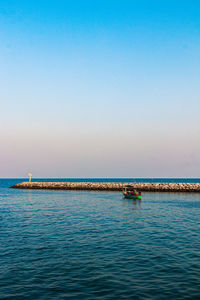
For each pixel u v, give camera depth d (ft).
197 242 70.03
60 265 52.16
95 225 94.22
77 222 100.53
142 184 302.45
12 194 258.16
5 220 104.78
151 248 64.13
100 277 46.24
